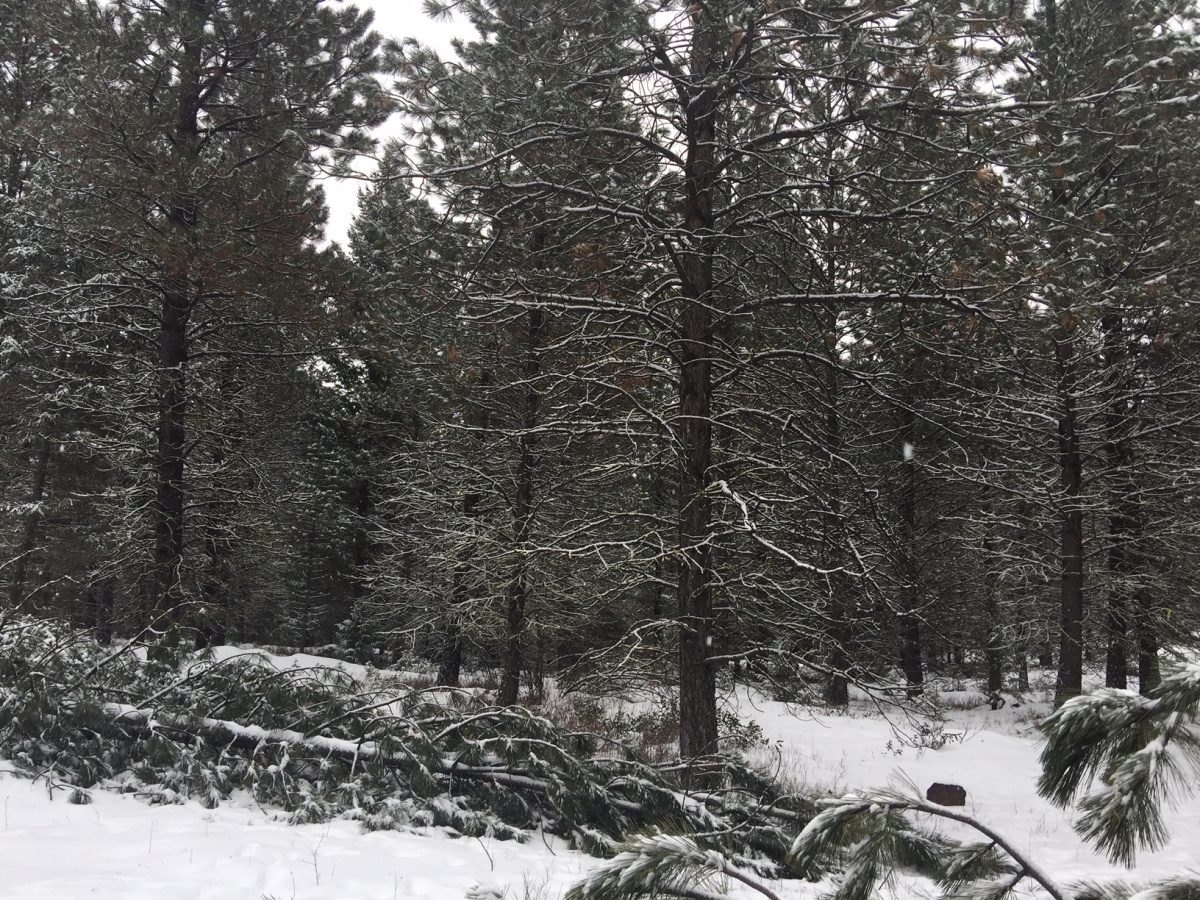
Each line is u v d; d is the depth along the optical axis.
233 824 7.40
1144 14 13.77
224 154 14.17
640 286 11.42
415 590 19.39
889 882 2.38
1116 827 1.82
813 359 10.28
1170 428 17.52
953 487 22.62
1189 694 1.89
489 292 11.24
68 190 14.34
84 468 20.12
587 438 11.79
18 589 19.56
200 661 9.83
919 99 8.91
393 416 23.58
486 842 7.61
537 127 9.82
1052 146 8.96
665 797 7.97
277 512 23.09
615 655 10.87
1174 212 13.70
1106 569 18.92
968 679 32.34
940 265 9.82
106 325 16.41
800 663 9.74
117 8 14.02
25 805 7.45
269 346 18.38
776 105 9.83
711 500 10.06
